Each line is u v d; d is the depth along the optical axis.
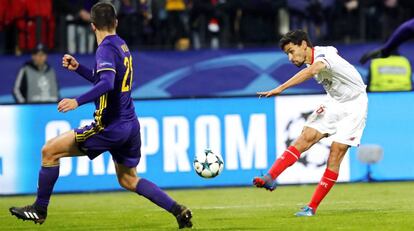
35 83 54.16
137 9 57.78
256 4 57.62
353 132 32.78
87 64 55.53
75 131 28.48
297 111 47.78
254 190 46.19
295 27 58.25
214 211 36.44
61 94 55.34
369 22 59.12
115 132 28.23
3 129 47.50
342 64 32.28
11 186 47.56
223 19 58.19
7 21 56.41
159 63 55.94
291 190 45.66
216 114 47.81
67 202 42.75
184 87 56.00
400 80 54.59
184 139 47.84
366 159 47.69
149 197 28.95
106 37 28.05
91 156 28.75
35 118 47.66
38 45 53.91
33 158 47.69
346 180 48.34
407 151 48.62
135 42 57.56
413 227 29.31
